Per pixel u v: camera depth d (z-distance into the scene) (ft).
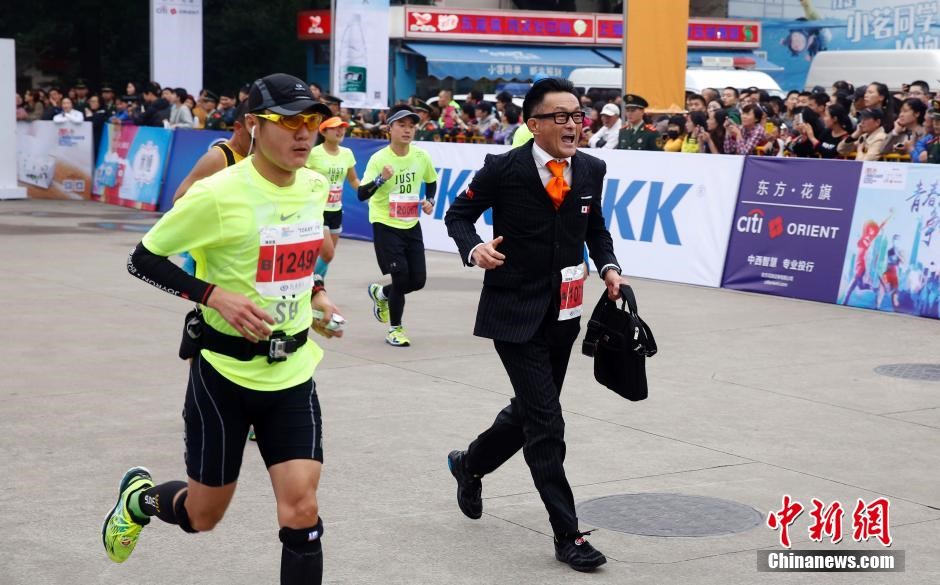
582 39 107.04
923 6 106.83
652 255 39.63
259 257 11.51
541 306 14.51
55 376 24.36
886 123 40.14
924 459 19.11
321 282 12.71
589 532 14.48
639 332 14.83
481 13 102.63
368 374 25.03
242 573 14.06
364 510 16.35
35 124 69.00
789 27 115.14
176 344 27.86
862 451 19.54
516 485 17.69
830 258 34.81
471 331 30.22
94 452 18.94
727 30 110.63
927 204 32.48
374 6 58.18
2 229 52.54
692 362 26.55
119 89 108.88
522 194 14.49
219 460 11.81
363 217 51.03
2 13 106.01
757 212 36.73
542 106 14.37
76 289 36.11
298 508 11.56
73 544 14.89
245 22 109.19
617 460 18.90
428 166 28.32
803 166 35.65
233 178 11.44
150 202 62.23
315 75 109.70
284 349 11.66
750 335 29.86
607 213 41.16
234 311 11.14
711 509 16.51
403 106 28.25
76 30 107.24
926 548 15.05
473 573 14.11
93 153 67.36
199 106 65.51
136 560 14.43
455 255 46.42
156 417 21.18
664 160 39.50
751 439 20.22
